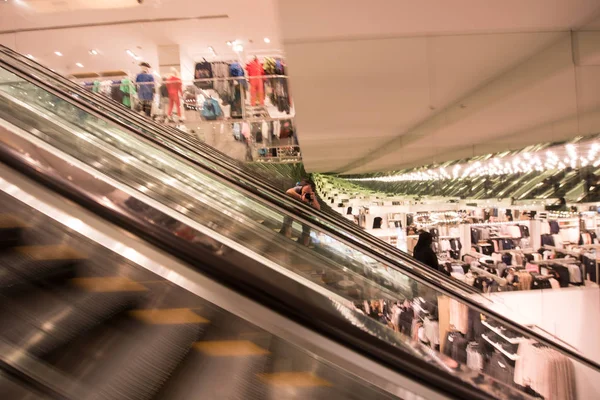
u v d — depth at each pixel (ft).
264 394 3.01
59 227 3.09
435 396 2.91
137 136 10.05
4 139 3.36
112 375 2.95
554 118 14.70
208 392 3.01
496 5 12.03
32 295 3.16
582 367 7.44
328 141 15.46
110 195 3.19
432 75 14.35
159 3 15.34
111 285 3.08
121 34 16.97
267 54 16.67
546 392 7.34
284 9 12.35
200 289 2.89
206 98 16.15
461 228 15.55
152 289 3.00
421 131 15.11
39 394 2.75
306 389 3.01
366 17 12.81
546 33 13.51
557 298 15.02
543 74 14.19
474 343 7.51
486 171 15.30
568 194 15.12
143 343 3.07
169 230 3.04
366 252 8.07
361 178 15.66
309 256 7.05
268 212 8.85
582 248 15.07
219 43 17.51
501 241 15.39
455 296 7.86
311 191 13.41
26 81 10.31
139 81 16.79
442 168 15.35
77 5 15.08
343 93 14.70
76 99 10.55
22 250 3.16
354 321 2.99
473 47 13.87
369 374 2.86
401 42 13.84
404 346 3.03
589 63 13.89
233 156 15.97
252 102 16.01
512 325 7.87
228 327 3.10
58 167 3.28
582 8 12.17
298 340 2.83
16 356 2.91
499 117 14.89
